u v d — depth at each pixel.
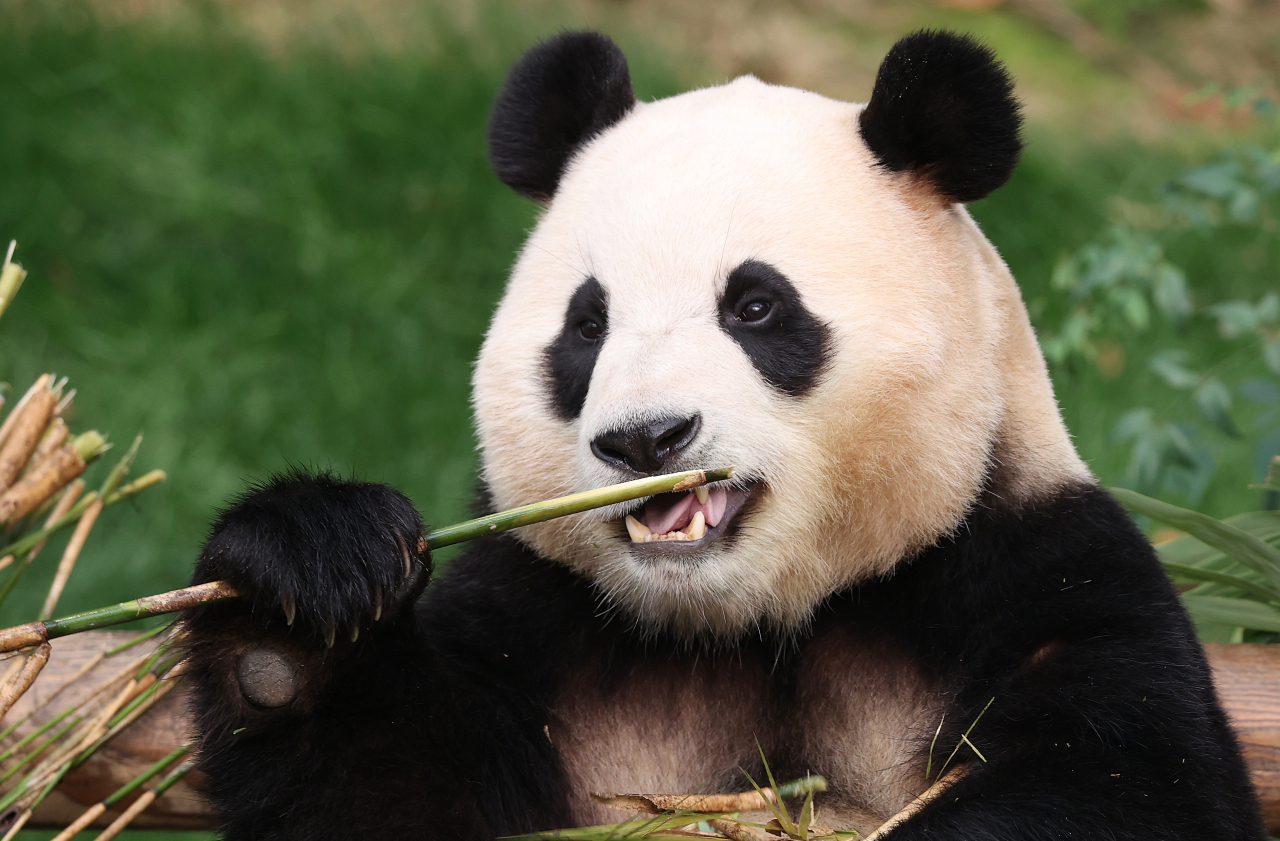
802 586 6.42
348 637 5.43
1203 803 5.61
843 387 6.09
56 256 14.70
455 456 13.41
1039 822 5.49
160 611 5.04
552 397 6.38
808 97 7.01
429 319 14.80
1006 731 5.95
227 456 12.98
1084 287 11.04
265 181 15.88
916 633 6.50
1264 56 24.45
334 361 14.03
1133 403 14.37
